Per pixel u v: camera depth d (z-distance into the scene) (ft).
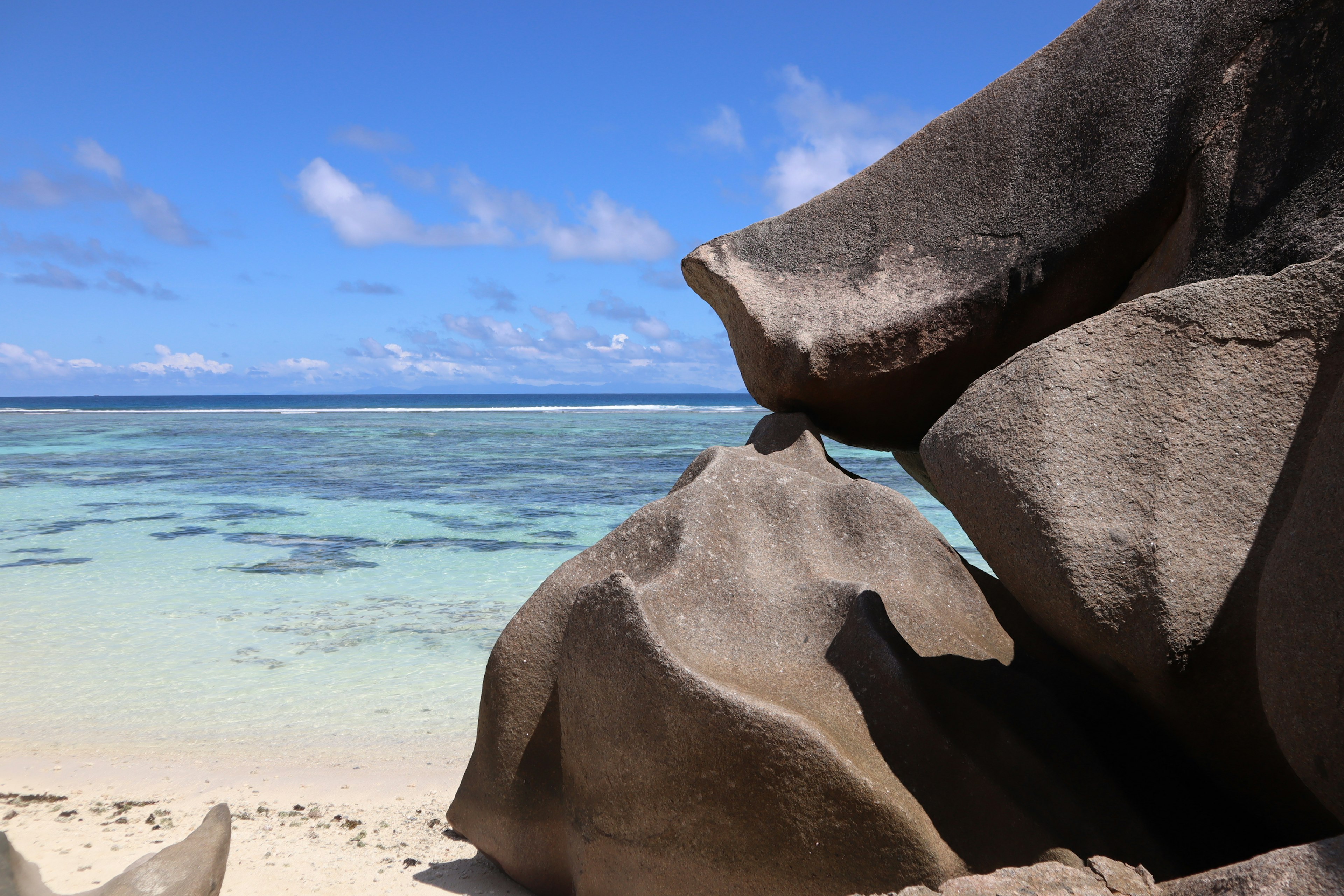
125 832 12.96
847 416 14.64
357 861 12.16
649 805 8.88
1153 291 12.05
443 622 25.39
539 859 10.74
